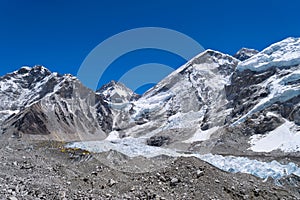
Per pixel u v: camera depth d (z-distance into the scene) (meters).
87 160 37.38
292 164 54.25
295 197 37.66
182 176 32.84
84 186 28.67
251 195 33.38
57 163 35.25
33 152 39.53
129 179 32.78
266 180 43.78
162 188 30.31
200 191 30.56
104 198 24.55
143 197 27.47
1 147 43.47
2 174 25.06
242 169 51.59
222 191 31.81
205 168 34.84
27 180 25.00
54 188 23.55
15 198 18.23
